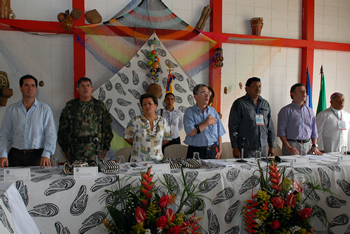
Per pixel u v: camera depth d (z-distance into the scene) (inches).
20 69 136.6
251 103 111.3
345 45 183.6
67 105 104.9
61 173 70.4
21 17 135.9
